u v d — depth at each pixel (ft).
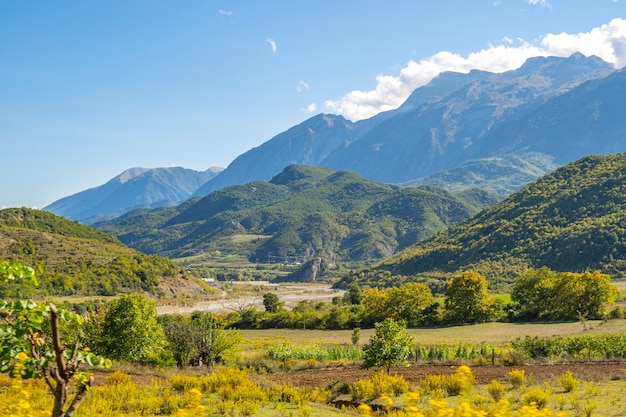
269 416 53.31
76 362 20.48
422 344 141.90
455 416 26.61
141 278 527.81
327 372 96.43
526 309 236.43
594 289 207.72
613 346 99.91
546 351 101.86
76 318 20.42
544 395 54.13
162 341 103.19
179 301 516.73
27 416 28.78
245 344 188.34
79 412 44.52
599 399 58.08
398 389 65.62
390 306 256.52
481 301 242.17
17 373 20.22
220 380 68.85
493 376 78.23
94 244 592.60
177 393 64.39
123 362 95.86
